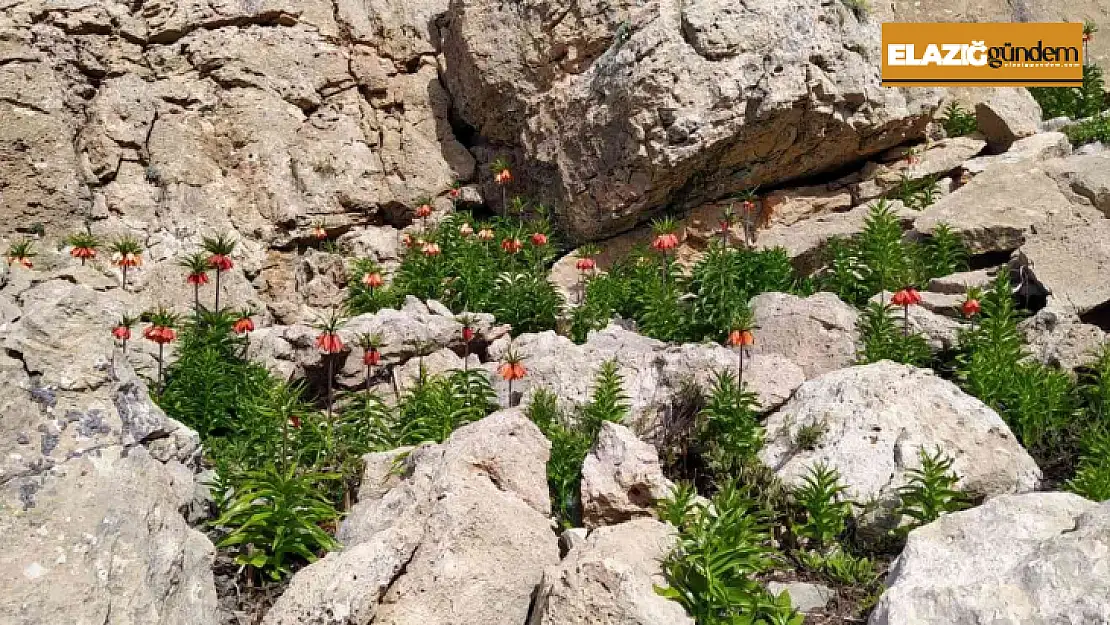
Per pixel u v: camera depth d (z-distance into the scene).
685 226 13.99
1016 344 9.32
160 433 5.77
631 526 6.09
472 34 15.03
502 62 14.85
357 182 14.63
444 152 15.79
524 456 6.52
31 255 10.84
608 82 13.55
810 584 6.43
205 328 10.48
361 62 15.57
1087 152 14.05
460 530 5.70
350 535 6.30
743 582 5.78
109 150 13.38
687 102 12.90
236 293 12.82
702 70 12.94
